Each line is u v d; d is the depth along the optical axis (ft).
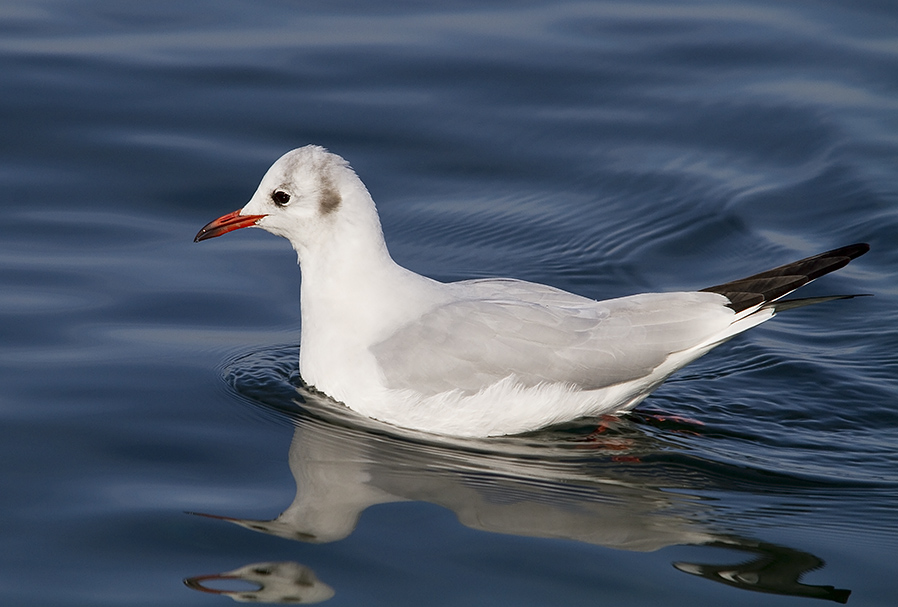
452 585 28.78
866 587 29.19
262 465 34.83
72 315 44.55
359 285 38.17
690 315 37.65
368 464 35.24
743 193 54.95
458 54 65.67
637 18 69.97
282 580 28.94
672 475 35.45
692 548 30.91
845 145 57.47
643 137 59.21
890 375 42.65
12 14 68.44
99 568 29.48
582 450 37.17
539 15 70.38
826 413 40.09
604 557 30.22
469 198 55.06
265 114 59.93
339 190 38.01
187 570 29.43
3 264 47.91
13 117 58.39
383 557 29.96
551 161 57.67
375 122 59.77
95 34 66.54
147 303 46.01
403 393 37.19
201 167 55.88
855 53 65.41
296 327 45.19
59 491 32.91
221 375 40.86
